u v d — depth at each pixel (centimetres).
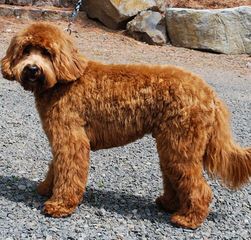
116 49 584
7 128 322
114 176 254
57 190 206
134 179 252
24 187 232
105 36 620
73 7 678
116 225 203
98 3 641
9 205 214
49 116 203
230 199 235
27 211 209
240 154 199
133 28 624
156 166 270
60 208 205
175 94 196
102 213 211
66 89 202
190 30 612
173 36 624
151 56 571
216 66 562
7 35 587
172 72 201
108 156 281
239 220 216
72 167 202
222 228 207
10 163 264
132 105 199
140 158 281
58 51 195
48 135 206
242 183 202
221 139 199
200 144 196
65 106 202
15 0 662
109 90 201
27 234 193
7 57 202
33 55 195
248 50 614
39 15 638
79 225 201
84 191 218
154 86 198
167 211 218
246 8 612
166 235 198
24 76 195
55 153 204
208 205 203
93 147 211
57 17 641
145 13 632
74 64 199
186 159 196
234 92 466
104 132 205
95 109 202
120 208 218
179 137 195
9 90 415
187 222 202
